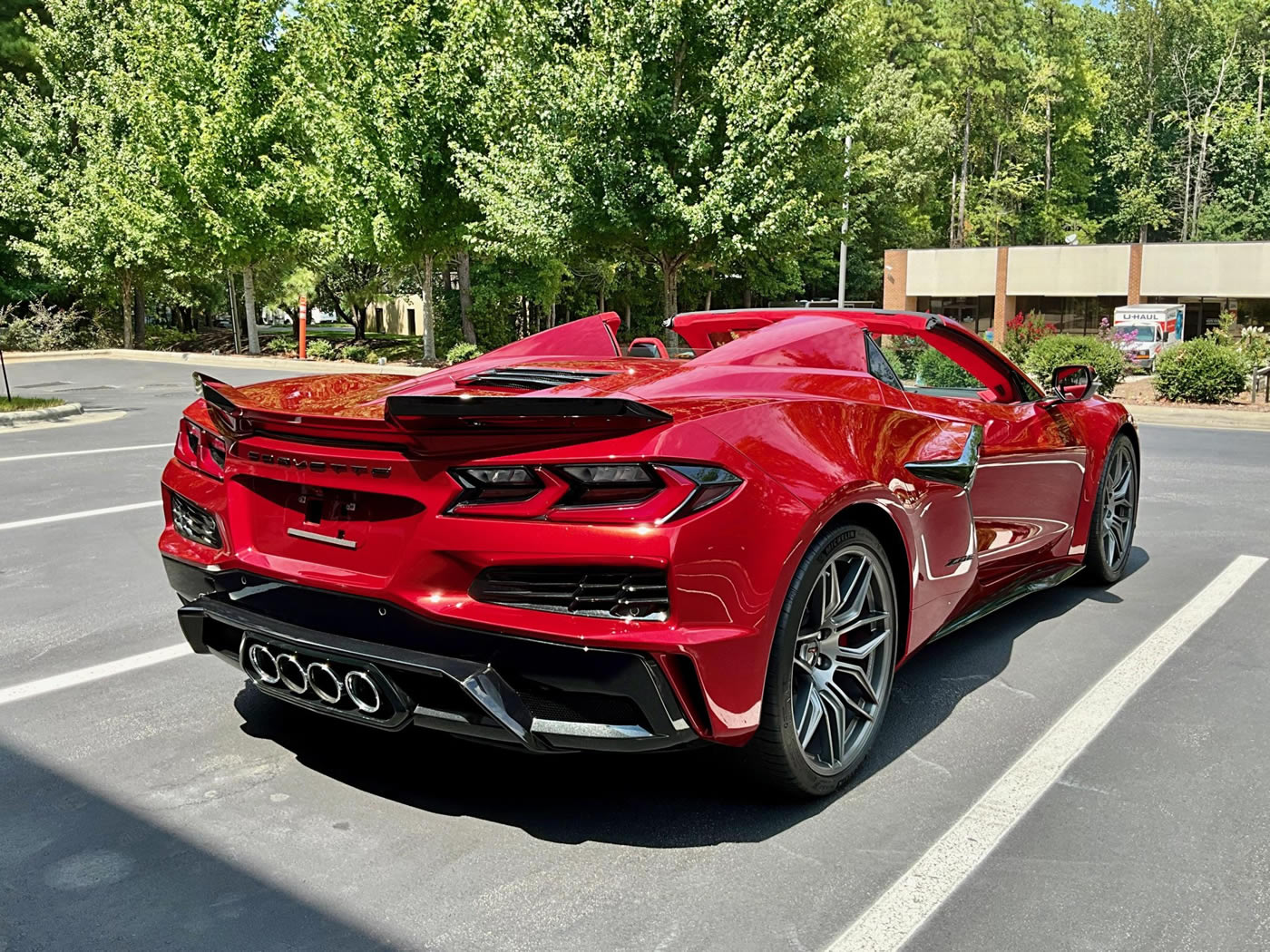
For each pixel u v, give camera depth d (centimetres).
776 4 2088
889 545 300
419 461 243
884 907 225
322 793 281
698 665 229
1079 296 4047
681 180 2173
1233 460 974
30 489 773
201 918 222
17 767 298
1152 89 7694
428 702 249
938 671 380
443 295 3284
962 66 7038
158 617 452
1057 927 217
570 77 2070
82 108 3334
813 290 5906
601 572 230
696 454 232
